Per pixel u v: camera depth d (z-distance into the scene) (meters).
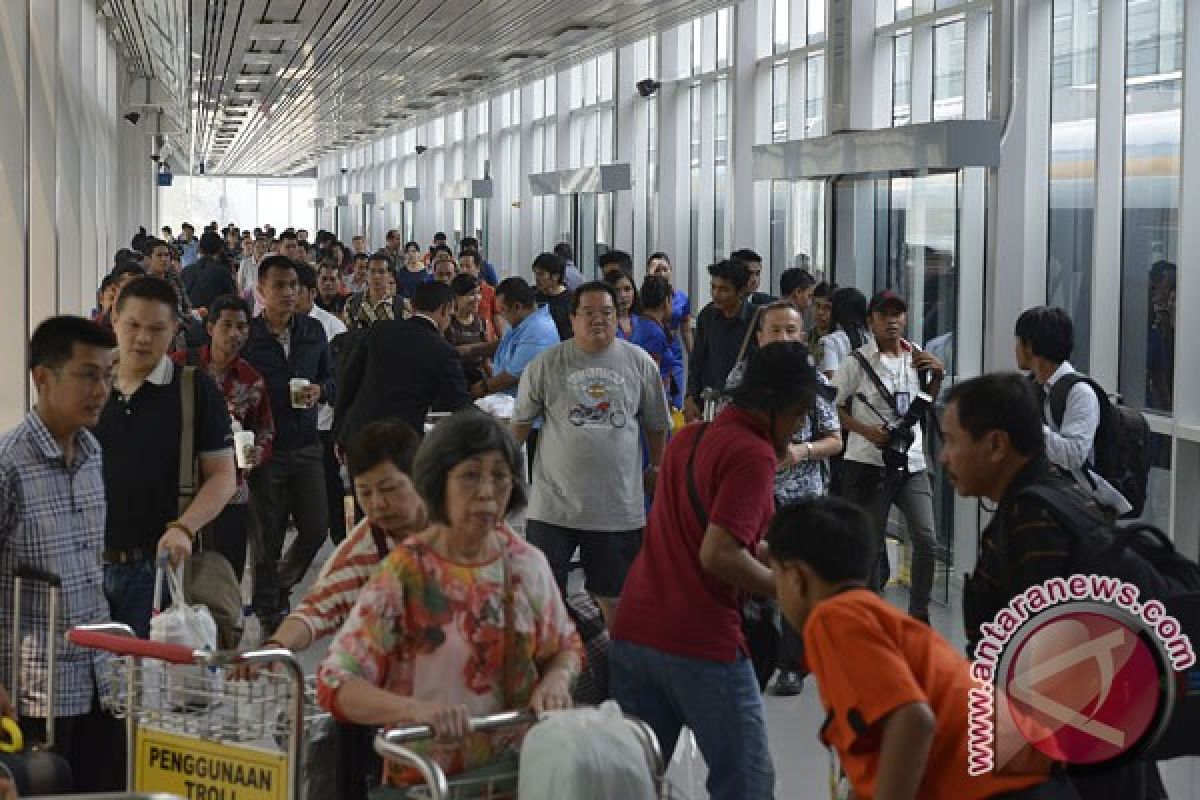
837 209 11.12
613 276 11.10
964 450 3.88
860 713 3.25
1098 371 9.36
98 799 2.74
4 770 4.02
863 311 8.97
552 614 3.82
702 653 4.64
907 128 9.79
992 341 9.73
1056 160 9.89
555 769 3.43
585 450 6.79
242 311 7.38
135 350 5.52
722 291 9.66
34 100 11.92
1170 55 8.73
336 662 3.62
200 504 5.44
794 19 15.40
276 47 20.81
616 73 20.48
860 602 3.37
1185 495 8.29
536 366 6.88
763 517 4.60
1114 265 9.32
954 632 8.75
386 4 15.87
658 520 4.76
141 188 37.03
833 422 7.05
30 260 11.95
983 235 9.84
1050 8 9.85
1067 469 6.50
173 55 23.81
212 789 3.97
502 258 30.56
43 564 4.52
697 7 15.28
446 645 3.69
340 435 8.29
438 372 8.21
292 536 11.47
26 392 10.79
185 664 4.04
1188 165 8.20
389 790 3.59
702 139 18.39
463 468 3.67
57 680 4.54
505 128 30.22
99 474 4.73
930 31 11.86
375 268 12.70
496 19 16.86
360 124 38.84
